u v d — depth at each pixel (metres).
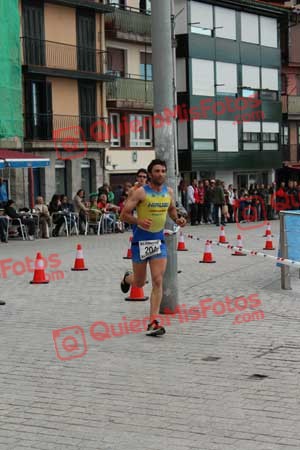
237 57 49.59
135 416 6.28
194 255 18.84
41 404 6.66
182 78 45.94
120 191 37.78
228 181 50.12
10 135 23.84
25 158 27.19
